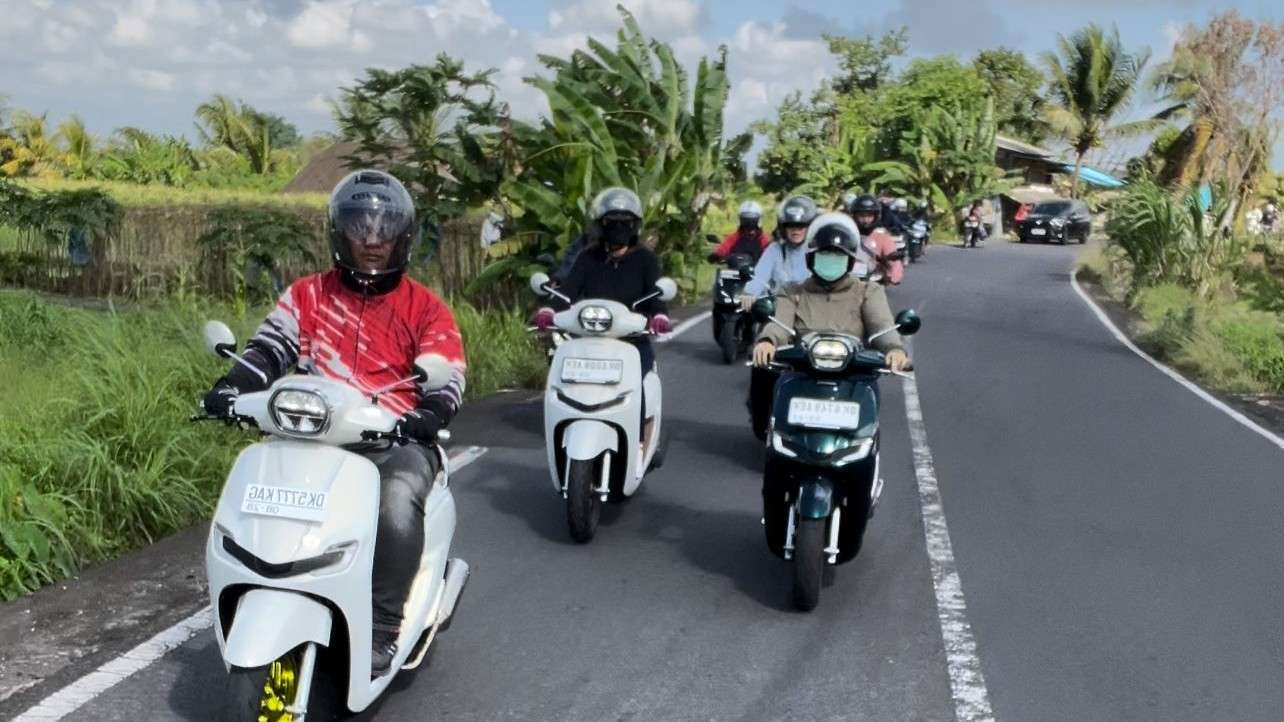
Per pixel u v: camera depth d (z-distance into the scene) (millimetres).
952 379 12961
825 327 6602
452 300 14859
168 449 7059
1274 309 21031
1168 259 22594
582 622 5527
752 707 4672
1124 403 11898
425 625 4418
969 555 6707
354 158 16812
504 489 7816
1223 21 23453
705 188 18984
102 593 5641
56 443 6781
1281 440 10344
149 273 17781
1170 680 5051
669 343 15133
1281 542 7152
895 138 47469
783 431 5766
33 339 10844
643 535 6957
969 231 41781
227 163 51375
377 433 3922
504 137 16172
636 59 17969
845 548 6051
